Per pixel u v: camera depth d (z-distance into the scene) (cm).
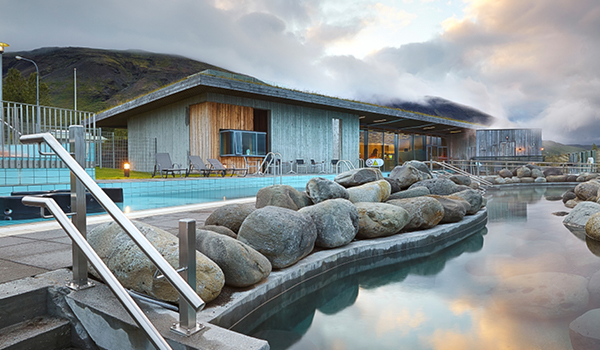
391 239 376
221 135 1426
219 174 1406
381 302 243
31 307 175
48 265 217
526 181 1473
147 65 15700
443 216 464
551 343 176
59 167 835
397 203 449
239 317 202
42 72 14712
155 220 425
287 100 1542
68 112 866
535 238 438
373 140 2323
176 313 164
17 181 762
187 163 1492
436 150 2762
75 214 182
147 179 966
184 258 141
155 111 1688
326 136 1820
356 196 479
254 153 1502
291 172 1619
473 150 2684
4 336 159
